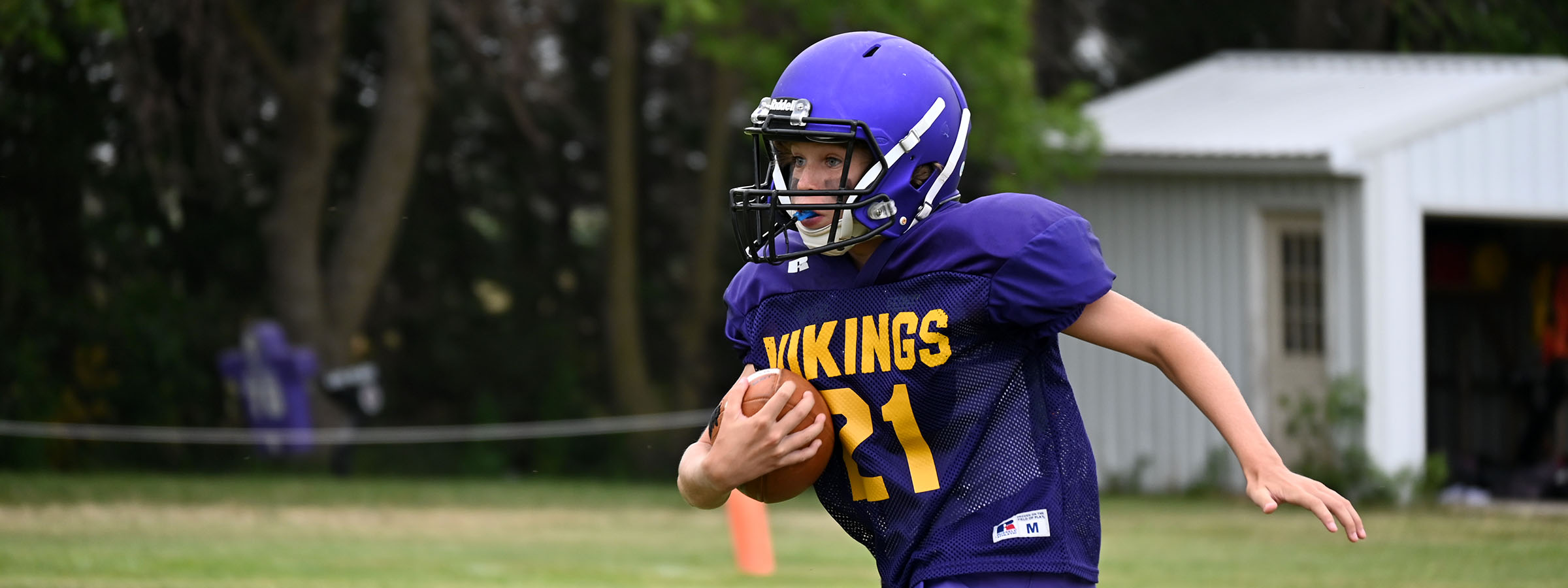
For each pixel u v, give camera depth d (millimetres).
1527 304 64812
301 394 65188
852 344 12039
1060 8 80812
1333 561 35719
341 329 69812
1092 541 11867
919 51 12398
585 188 90000
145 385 71562
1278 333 55125
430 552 35938
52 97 65000
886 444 11977
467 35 69562
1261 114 58562
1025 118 54781
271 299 78312
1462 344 66500
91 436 59844
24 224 71625
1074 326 11672
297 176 69000
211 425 75438
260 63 69938
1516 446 63969
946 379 11711
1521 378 62062
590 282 90375
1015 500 11602
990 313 11570
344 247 70125
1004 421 11695
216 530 40875
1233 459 55906
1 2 49281
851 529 12625
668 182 90750
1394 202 52094
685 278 90812
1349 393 51812
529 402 86125
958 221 11805
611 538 40750
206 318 76062
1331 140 51344
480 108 84438
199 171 71000
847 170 11773
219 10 64875
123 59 62219
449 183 86812
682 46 81312
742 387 12195
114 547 35406
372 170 70000
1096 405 58875
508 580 29859
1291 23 82562
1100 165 57375
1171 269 57219
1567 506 52031
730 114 80750
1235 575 32562
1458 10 67125
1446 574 33156
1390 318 52031
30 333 70375
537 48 80562
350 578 30016
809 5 55469
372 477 66875
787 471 12109
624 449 78812
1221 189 55906
